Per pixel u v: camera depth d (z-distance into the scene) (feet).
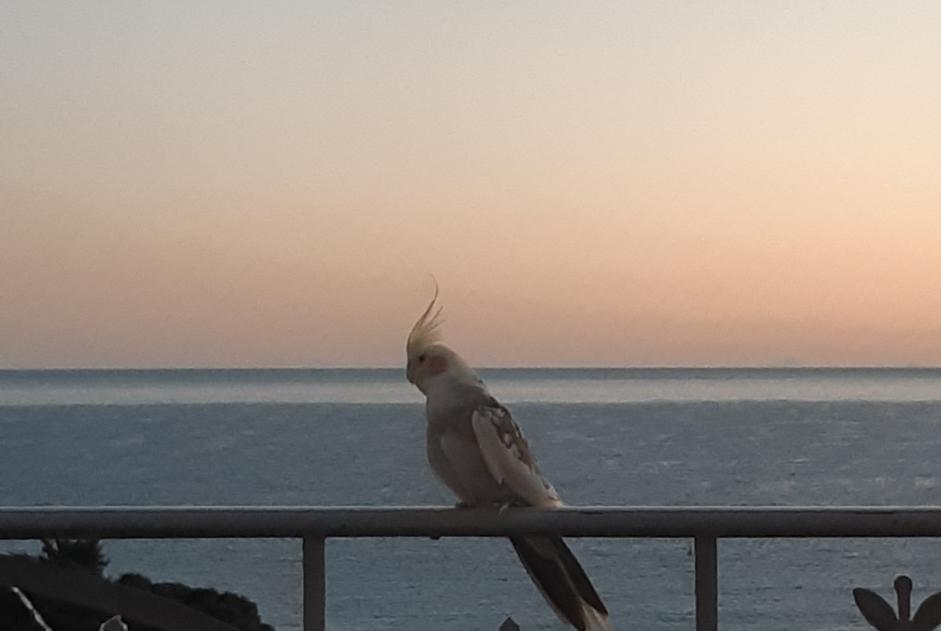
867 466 205.26
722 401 604.08
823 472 193.88
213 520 7.90
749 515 7.84
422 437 12.50
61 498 169.17
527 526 7.99
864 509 7.80
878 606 7.54
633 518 7.93
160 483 186.09
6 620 8.85
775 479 181.27
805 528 7.79
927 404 542.16
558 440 271.49
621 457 217.77
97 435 323.37
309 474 197.26
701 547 7.97
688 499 155.02
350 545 97.25
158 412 496.23
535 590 9.39
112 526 7.85
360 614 75.46
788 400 617.21
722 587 77.66
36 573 7.70
